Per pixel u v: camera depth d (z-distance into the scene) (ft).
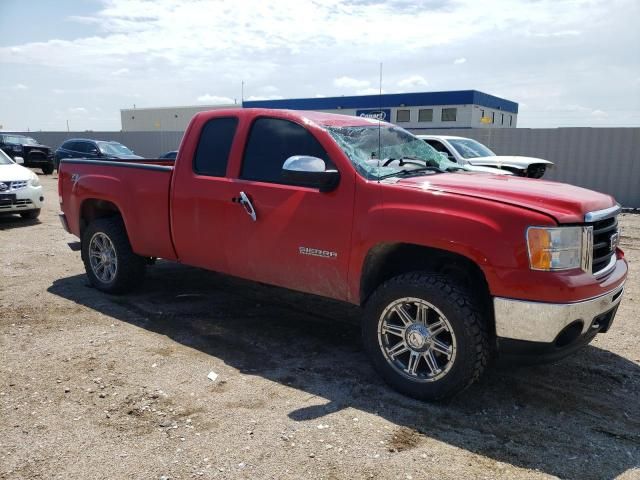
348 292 12.84
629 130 51.70
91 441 10.05
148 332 15.62
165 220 16.46
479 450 10.04
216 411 11.21
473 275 11.76
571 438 10.57
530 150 56.34
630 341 15.72
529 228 10.45
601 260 11.77
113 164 18.19
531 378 13.17
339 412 11.28
